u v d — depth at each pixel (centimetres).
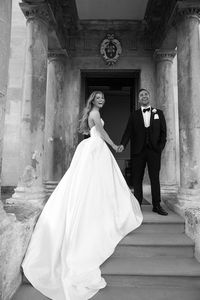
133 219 376
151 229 409
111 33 738
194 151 467
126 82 924
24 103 489
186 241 382
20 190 450
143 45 737
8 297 283
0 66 284
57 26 597
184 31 488
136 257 372
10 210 385
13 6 756
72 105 723
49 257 320
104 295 302
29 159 471
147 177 720
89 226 330
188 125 474
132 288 321
